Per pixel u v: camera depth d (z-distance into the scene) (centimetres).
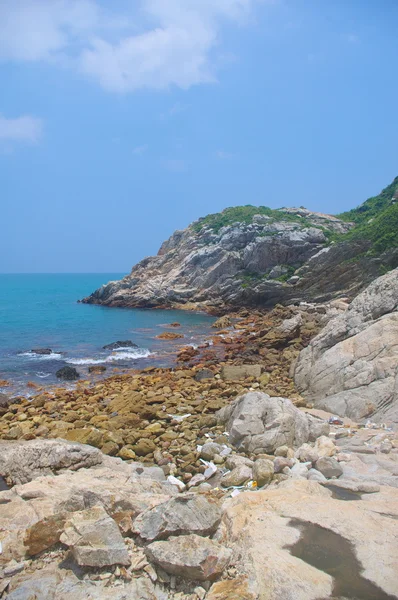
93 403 1739
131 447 1143
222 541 570
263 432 1052
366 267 4344
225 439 1133
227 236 5694
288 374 2038
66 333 3697
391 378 1351
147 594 479
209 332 3756
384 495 724
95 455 928
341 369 1536
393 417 1220
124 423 1352
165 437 1220
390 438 1051
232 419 1218
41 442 964
